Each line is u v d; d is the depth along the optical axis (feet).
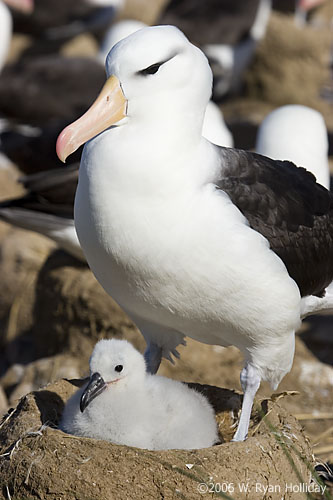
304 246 32.91
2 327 55.52
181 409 33.50
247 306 30.94
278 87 95.66
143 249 29.66
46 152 64.90
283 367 33.47
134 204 29.35
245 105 95.04
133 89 29.40
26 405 32.91
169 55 29.30
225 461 29.60
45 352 52.85
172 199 29.32
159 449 32.68
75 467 29.40
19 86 78.28
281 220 32.07
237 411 35.37
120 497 29.04
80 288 49.93
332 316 52.31
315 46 95.40
